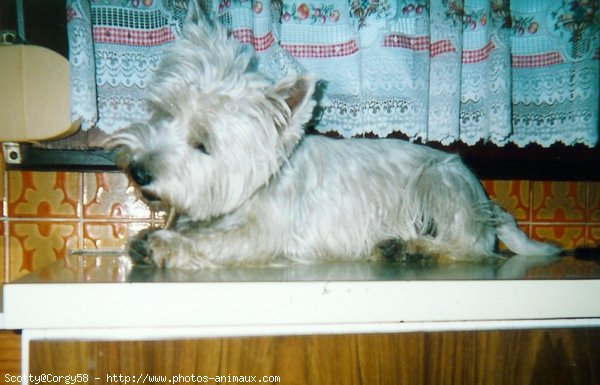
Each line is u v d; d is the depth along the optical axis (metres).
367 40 1.61
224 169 1.27
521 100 1.83
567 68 1.77
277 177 1.43
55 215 1.76
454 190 1.57
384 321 1.03
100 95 1.58
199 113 1.25
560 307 1.10
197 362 0.97
